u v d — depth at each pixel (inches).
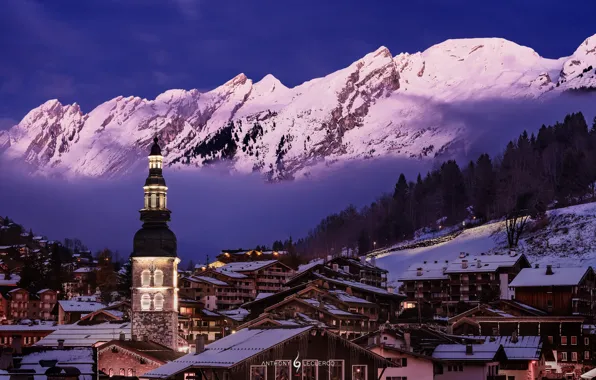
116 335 7199.8
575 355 7859.3
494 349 5748.0
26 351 4480.8
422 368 5167.3
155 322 7145.7
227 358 4151.1
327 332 4335.6
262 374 4153.5
